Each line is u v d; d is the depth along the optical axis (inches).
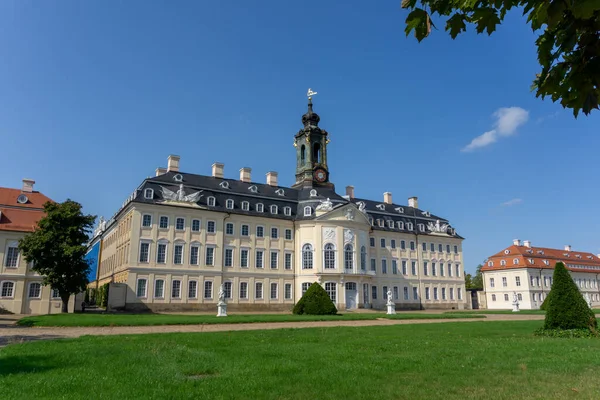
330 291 2559.1
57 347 676.1
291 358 577.0
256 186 2800.2
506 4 182.2
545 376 466.6
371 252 2992.1
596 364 541.6
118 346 685.3
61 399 358.6
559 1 155.9
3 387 397.4
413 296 3142.2
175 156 2603.3
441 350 662.5
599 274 4279.0
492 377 460.4
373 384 423.8
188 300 2284.7
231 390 396.5
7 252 1940.2
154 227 2265.0
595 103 184.4
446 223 3531.0
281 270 2618.1
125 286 2149.4
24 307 1925.4
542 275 3762.3
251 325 1253.7
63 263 1793.8
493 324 1290.6
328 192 2893.7
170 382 424.8
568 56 189.0
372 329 1087.0
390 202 3535.9
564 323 963.3
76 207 1860.2
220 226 2453.2
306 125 3157.0
